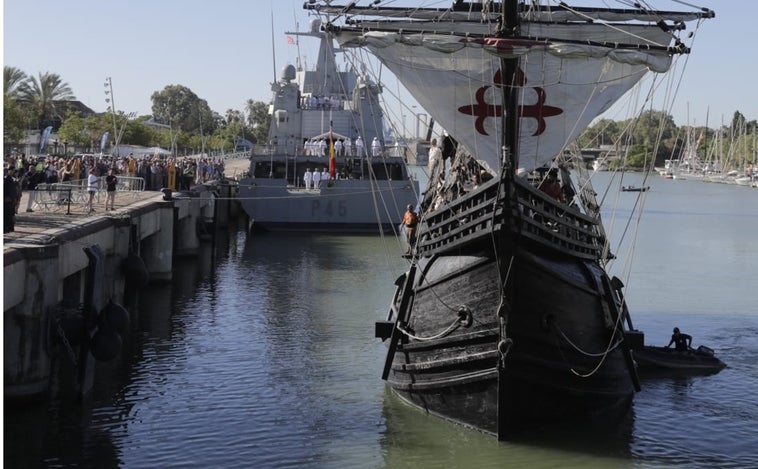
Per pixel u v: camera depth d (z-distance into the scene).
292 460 16.77
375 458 16.95
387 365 20.59
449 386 18.39
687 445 17.98
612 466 16.70
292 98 67.06
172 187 49.34
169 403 20.28
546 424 18.66
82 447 17.27
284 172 62.19
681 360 24.20
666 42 21.81
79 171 43.62
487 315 17.58
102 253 21.59
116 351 20.66
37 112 94.62
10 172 29.78
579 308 18.70
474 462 16.75
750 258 51.28
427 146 23.81
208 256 48.12
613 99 19.23
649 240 62.34
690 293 37.84
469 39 18.06
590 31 22.50
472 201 17.77
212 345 26.14
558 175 22.56
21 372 18.66
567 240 18.39
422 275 19.30
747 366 24.61
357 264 44.84
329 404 20.39
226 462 16.67
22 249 18.22
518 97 18.62
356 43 19.14
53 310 19.34
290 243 54.03
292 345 26.25
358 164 60.50
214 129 185.25
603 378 19.61
